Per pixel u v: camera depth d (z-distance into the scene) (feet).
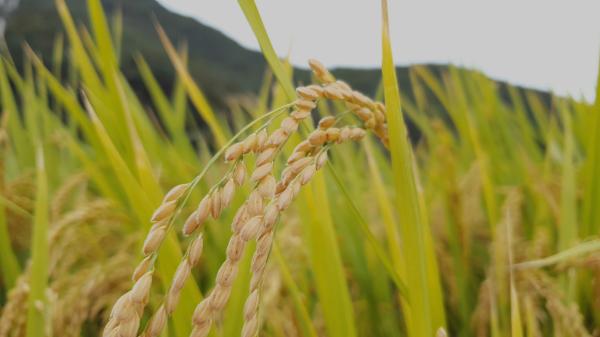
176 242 0.74
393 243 0.88
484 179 1.28
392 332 1.30
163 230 0.46
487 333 1.17
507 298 1.11
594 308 1.06
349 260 1.47
